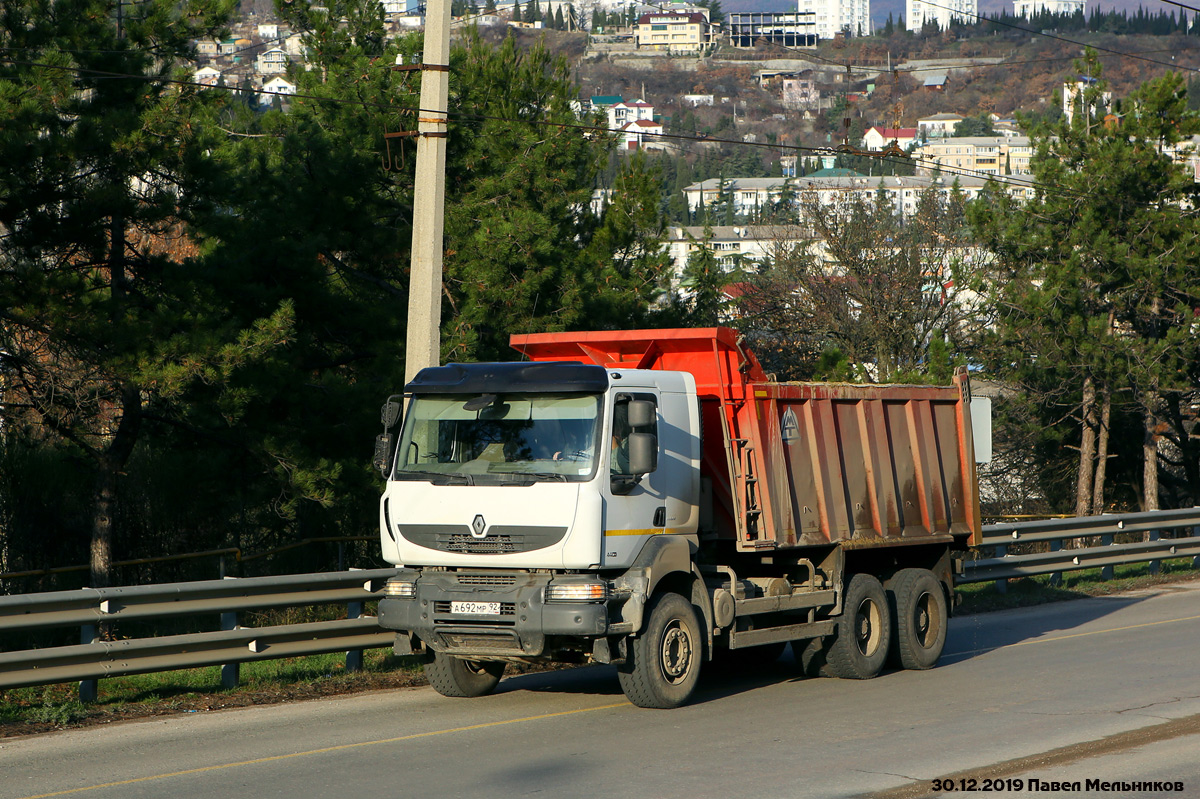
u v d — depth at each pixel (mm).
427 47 24672
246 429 29375
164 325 26016
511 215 33812
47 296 25016
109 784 14391
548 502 17719
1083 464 56562
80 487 32344
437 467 18688
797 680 22281
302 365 32625
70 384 26797
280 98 39750
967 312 68188
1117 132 54094
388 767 15125
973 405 28203
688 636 19250
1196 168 55500
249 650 20344
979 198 57188
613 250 42281
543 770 14898
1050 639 26875
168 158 26734
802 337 70312
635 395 18609
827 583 22078
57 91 25531
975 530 25906
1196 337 51906
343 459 30000
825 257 71625
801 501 21312
